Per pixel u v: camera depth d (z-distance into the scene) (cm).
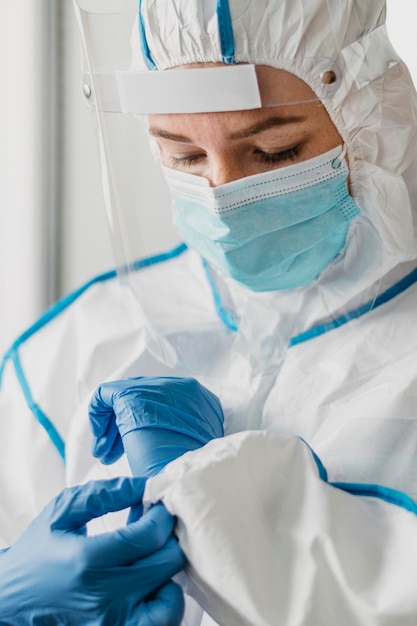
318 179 103
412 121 103
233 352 118
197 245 115
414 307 108
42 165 179
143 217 128
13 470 126
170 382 107
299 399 107
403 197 104
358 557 83
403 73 101
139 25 103
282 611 77
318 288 112
